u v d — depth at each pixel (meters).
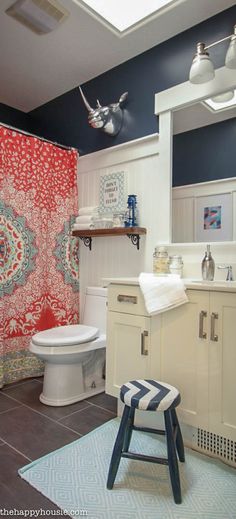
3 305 2.28
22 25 2.04
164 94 2.14
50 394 2.05
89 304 2.47
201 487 1.31
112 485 1.30
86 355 2.06
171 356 1.57
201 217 1.99
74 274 2.69
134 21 2.01
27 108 3.12
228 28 1.89
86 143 2.67
